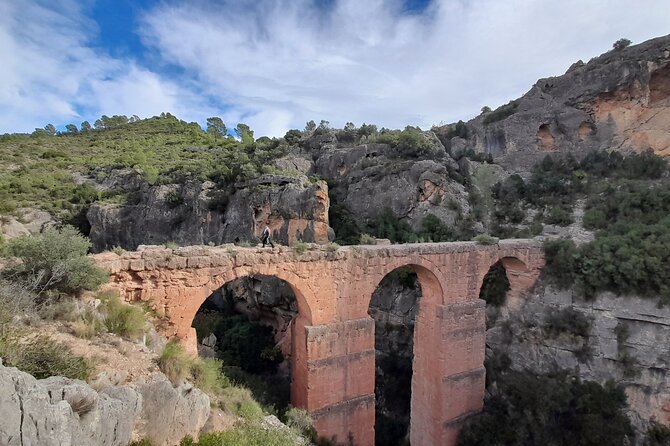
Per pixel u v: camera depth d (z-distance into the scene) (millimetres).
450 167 44906
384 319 34062
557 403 21922
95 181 65250
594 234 29297
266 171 47062
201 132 110500
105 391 7043
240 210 42812
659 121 38375
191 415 8938
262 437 10180
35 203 55719
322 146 61688
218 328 38438
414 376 23891
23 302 9461
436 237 36781
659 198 29953
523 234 33875
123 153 79125
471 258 23125
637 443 20484
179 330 14523
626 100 41062
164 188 52969
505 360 26578
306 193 37094
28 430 5102
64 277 11242
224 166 55000
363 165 48719
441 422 21719
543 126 46688
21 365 6574
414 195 40531
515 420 22094
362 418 19109
